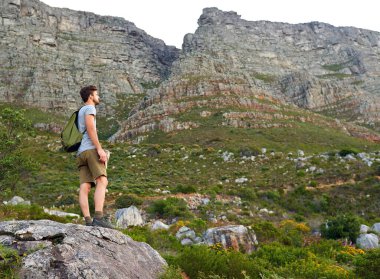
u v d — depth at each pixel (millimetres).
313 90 140375
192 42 176875
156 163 57875
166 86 117438
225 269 7852
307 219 29766
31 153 57500
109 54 169125
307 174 42406
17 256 3969
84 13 180125
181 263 7832
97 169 5078
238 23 189000
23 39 141500
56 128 99812
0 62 129625
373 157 45312
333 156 47500
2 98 116125
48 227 4562
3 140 23844
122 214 24234
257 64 168125
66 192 35438
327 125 105625
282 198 35750
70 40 163125
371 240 19703
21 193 34281
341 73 177000
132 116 108438
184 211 28438
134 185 40156
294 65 181250
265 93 119812
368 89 154875
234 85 116625
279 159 52625
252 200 34938
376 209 31312
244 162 53469
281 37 195500
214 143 74875
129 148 69000
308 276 10188
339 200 33906
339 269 10945
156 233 18859
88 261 4172
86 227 4875
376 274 10258
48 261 3969
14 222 4723
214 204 31781
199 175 49312
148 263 5355
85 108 5148
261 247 16172
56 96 122375
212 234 17250
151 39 199000
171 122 94875
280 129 89562
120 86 156125
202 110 101688
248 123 92688
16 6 150875
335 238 20844
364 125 118938
